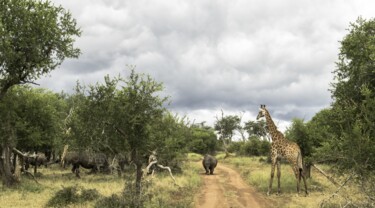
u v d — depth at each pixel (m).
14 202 14.88
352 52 14.33
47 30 18.34
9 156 20.80
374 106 10.70
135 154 15.44
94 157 26.95
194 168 34.81
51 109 26.44
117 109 14.59
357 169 10.52
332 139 12.02
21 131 24.38
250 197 17.19
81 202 14.20
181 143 27.33
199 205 14.89
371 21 14.67
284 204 15.01
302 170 17.94
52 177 26.08
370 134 11.12
